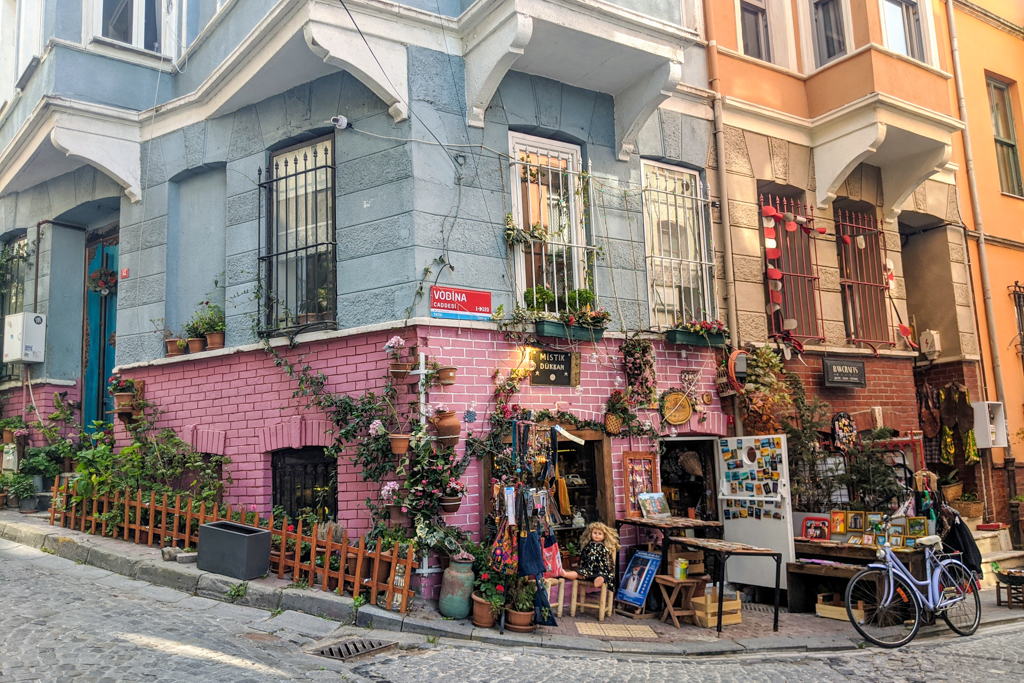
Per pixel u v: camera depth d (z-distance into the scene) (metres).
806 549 8.69
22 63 11.90
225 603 7.18
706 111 10.48
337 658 5.91
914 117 10.97
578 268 9.11
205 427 9.08
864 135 10.70
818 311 10.96
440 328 7.81
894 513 8.41
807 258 11.09
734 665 6.37
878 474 9.24
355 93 8.48
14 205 12.74
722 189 10.36
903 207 12.21
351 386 8.01
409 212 7.91
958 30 13.80
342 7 7.76
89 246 12.28
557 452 8.52
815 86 11.41
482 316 8.12
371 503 7.60
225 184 9.75
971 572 8.01
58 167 11.40
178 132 9.99
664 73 8.95
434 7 8.45
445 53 8.40
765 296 10.70
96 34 10.13
